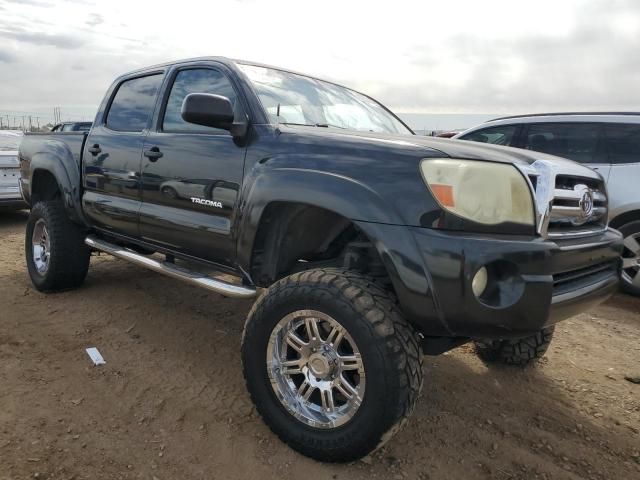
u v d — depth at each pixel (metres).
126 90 4.18
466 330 2.21
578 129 5.71
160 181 3.43
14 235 7.62
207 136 3.20
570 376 3.56
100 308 4.39
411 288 2.21
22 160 5.27
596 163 5.53
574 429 2.89
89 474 2.30
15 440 2.49
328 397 2.41
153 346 3.70
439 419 2.92
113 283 5.10
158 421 2.75
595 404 3.19
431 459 2.54
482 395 3.23
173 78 3.69
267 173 2.72
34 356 3.41
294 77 3.62
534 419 2.98
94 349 3.57
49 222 4.50
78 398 2.93
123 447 2.51
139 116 3.90
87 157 4.24
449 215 2.19
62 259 4.51
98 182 4.08
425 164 2.27
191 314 4.39
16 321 4.00
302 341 2.50
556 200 2.54
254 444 2.58
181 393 3.05
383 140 2.52
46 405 2.83
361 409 2.27
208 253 3.17
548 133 5.92
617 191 5.36
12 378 3.10
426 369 3.54
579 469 2.54
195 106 2.78
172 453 2.49
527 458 2.60
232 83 3.19
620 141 5.44
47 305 4.41
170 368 3.37
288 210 2.78
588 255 2.57
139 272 5.54
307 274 2.51
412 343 2.27
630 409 3.14
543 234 2.34
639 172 5.27
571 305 2.42
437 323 2.22
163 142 3.47
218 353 3.64
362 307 2.27
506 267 2.20
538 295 2.19
